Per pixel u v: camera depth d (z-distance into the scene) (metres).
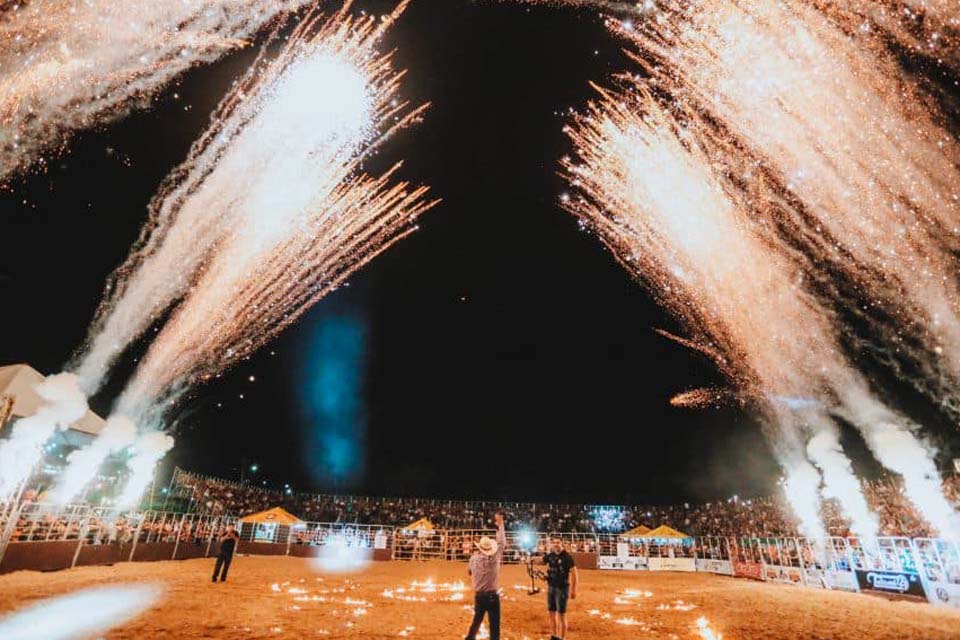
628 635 10.62
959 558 14.36
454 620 11.77
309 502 50.22
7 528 14.62
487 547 8.76
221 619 10.63
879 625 11.62
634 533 35.97
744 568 26.02
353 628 10.46
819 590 19.06
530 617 12.59
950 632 10.76
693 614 13.31
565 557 10.10
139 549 21.39
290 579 19.11
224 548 17.03
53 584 13.56
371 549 33.38
